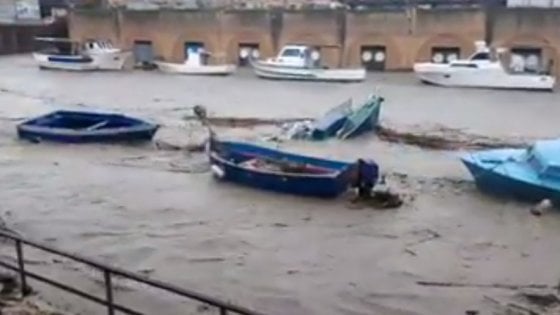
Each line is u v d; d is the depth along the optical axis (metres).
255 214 16.67
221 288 12.45
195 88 41.31
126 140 24.42
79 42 55.00
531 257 14.04
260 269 13.31
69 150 23.73
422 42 47.47
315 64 47.22
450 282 12.80
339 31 49.28
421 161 22.05
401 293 12.29
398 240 14.93
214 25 52.34
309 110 32.78
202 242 14.78
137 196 18.23
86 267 12.98
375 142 24.88
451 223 16.06
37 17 67.31
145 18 54.22
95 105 34.81
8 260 13.12
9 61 56.31
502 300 12.06
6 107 34.28
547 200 17.09
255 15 51.12
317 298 12.08
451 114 31.55
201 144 24.30
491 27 45.59
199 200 17.81
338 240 14.92
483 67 40.12
